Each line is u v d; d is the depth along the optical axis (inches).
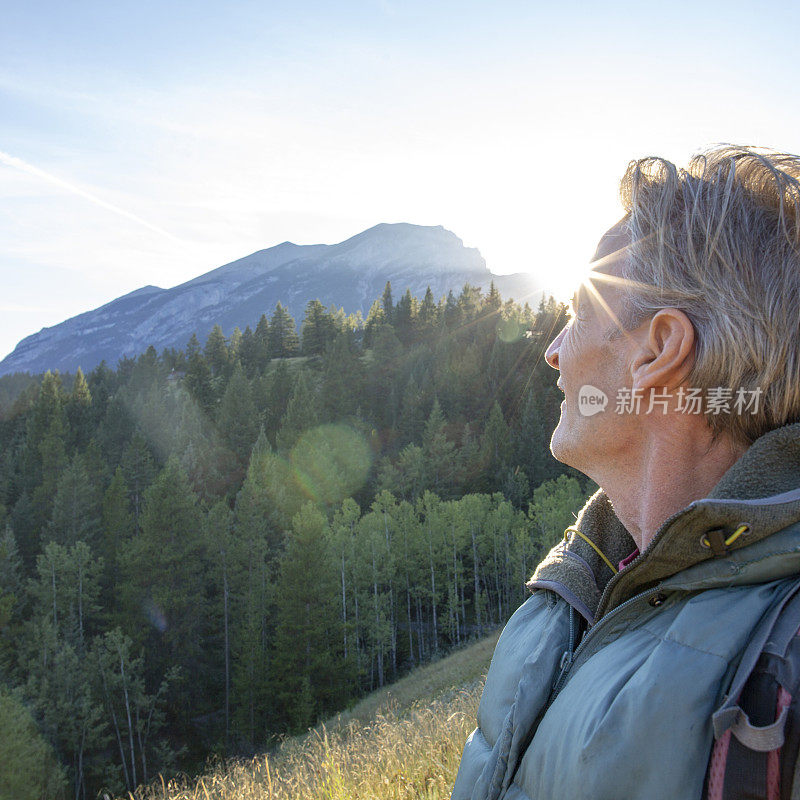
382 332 3878.0
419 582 1952.5
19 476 2792.8
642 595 27.2
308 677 1387.8
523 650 37.1
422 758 183.5
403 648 1840.6
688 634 24.2
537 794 28.7
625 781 23.6
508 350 3440.0
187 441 2965.1
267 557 1980.8
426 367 3587.6
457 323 4419.3
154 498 1646.2
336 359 3545.8
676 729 22.7
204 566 1793.8
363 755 210.4
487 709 38.3
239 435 3016.7
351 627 1560.0
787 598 22.7
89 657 1302.9
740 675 21.6
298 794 181.9
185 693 1497.3
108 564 1964.8
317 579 1501.0
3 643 1423.5
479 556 2030.0
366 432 3063.5
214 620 1715.1
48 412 3289.9
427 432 2723.9
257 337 4977.9
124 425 3139.8
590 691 27.4
